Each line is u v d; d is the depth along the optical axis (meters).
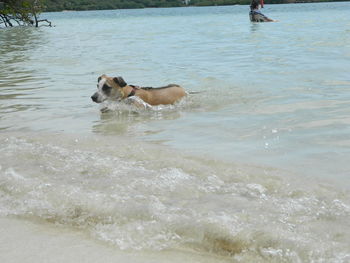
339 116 6.62
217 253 3.16
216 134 6.10
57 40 24.67
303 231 3.30
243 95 8.39
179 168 4.73
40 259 3.14
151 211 3.69
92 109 7.95
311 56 13.23
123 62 13.80
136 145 5.66
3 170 4.81
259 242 3.21
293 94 8.24
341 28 24.62
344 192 4.00
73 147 5.64
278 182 4.27
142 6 165.00
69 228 3.60
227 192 4.08
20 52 18.55
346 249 3.04
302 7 81.06
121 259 3.10
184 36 23.72
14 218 3.80
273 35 21.95
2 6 42.84
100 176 4.57
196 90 8.98
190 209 3.71
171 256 3.13
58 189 4.20
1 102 8.61
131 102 7.81
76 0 132.12
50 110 7.91
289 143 5.55
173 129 6.49
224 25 33.50
